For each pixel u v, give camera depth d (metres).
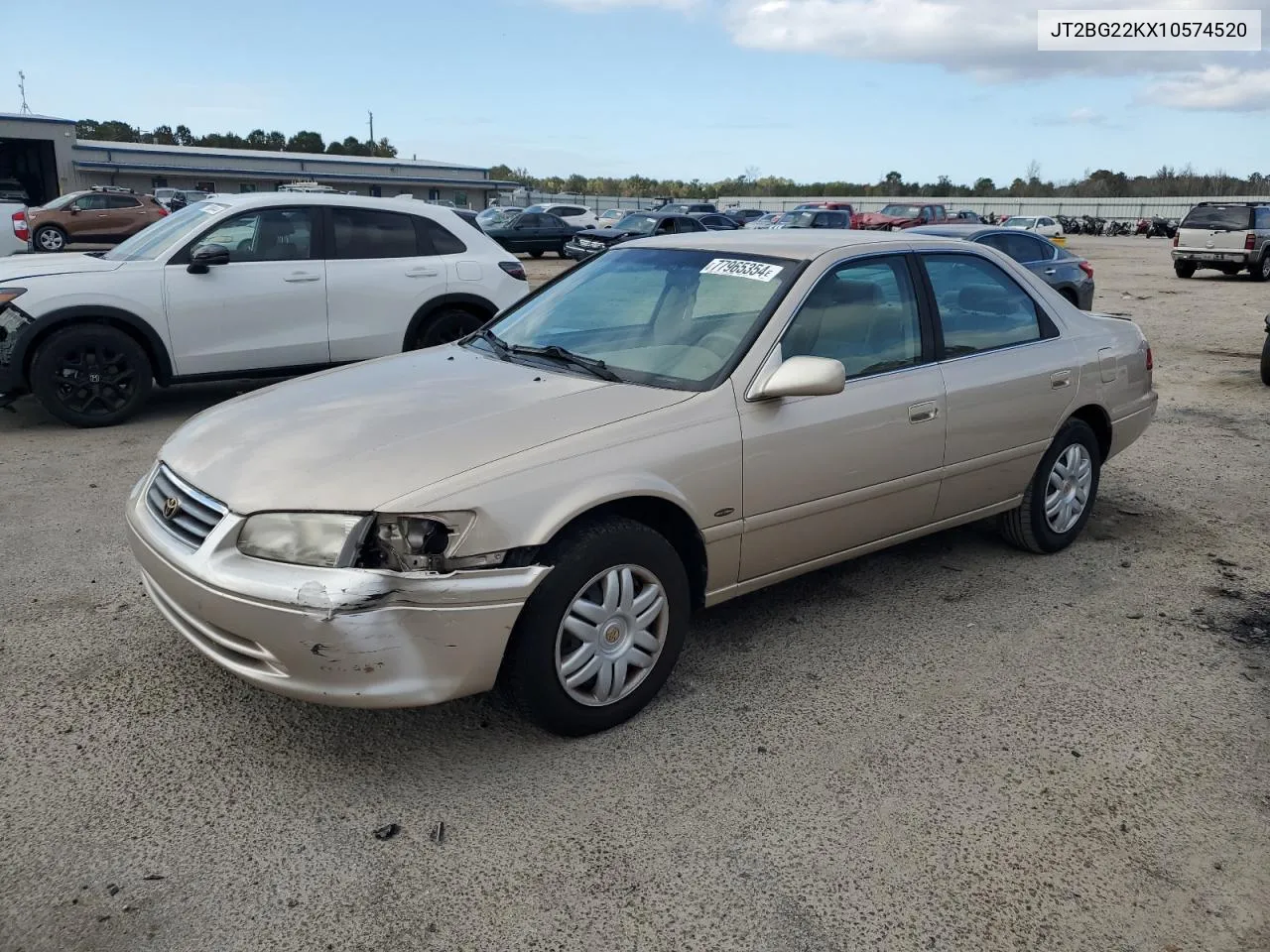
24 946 2.29
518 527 2.84
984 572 4.67
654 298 3.97
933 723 3.33
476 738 3.19
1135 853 2.70
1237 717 3.41
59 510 5.30
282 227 7.59
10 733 3.16
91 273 6.95
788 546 3.67
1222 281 22.69
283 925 2.38
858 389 3.76
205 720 3.26
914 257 4.14
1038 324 4.64
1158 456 6.97
